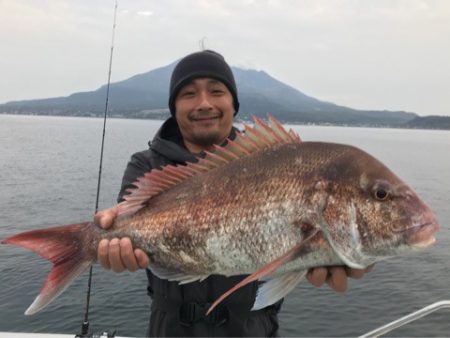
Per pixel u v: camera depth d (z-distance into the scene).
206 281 0.83
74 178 7.08
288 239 0.64
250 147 0.71
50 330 1.92
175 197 0.71
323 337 1.88
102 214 0.72
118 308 2.13
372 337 0.91
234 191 0.68
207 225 0.68
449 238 3.62
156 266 0.72
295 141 0.70
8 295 2.23
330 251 0.63
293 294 2.29
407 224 0.61
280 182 0.66
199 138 0.96
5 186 6.14
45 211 4.54
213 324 0.84
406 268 2.80
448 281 2.56
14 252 2.88
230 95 0.98
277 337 0.92
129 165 0.94
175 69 0.99
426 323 1.97
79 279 2.47
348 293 2.33
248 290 0.84
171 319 0.85
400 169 9.56
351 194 0.63
